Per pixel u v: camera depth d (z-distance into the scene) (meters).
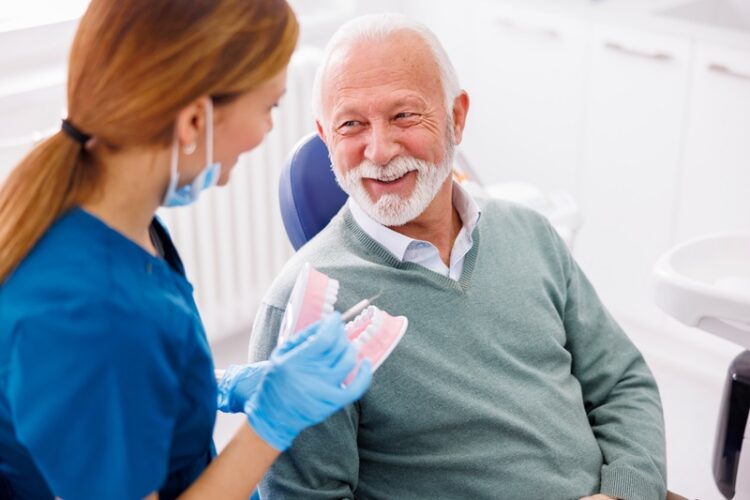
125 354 1.01
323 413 1.10
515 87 3.26
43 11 2.78
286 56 1.08
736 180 2.85
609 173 3.12
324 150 1.77
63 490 1.00
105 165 1.07
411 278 1.56
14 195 1.05
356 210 1.60
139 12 1.01
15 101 2.55
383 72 1.51
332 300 1.28
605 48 2.99
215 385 1.18
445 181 1.60
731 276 2.02
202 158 1.08
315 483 1.45
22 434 0.99
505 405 1.56
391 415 1.50
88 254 1.04
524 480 1.55
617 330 1.82
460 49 3.38
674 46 2.85
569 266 1.79
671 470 2.62
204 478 1.12
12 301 1.02
